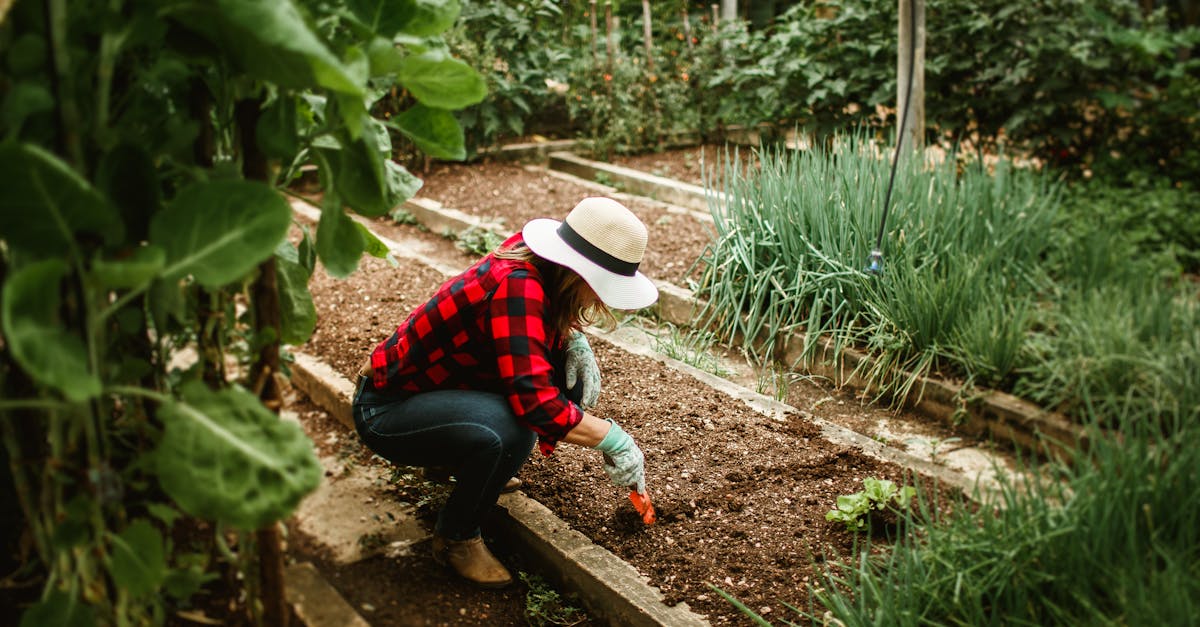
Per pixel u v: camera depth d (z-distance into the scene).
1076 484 2.46
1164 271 4.58
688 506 3.21
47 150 1.75
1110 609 2.31
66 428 1.86
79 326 1.74
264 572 2.15
